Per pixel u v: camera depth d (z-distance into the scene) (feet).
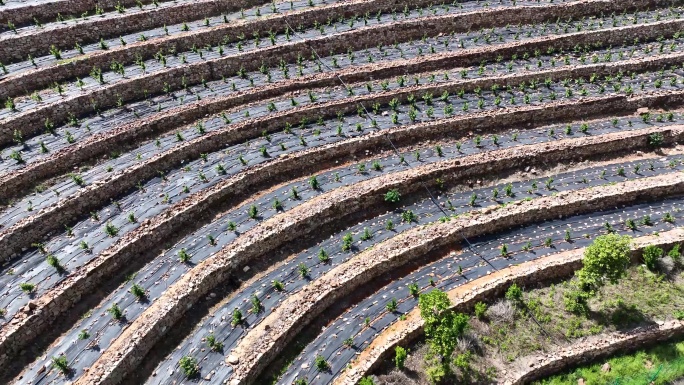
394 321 96.43
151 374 86.17
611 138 129.59
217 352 88.89
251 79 132.67
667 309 101.35
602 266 95.20
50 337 87.56
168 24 144.36
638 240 111.34
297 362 90.79
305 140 122.83
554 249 110.11
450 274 104.94
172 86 129.59
